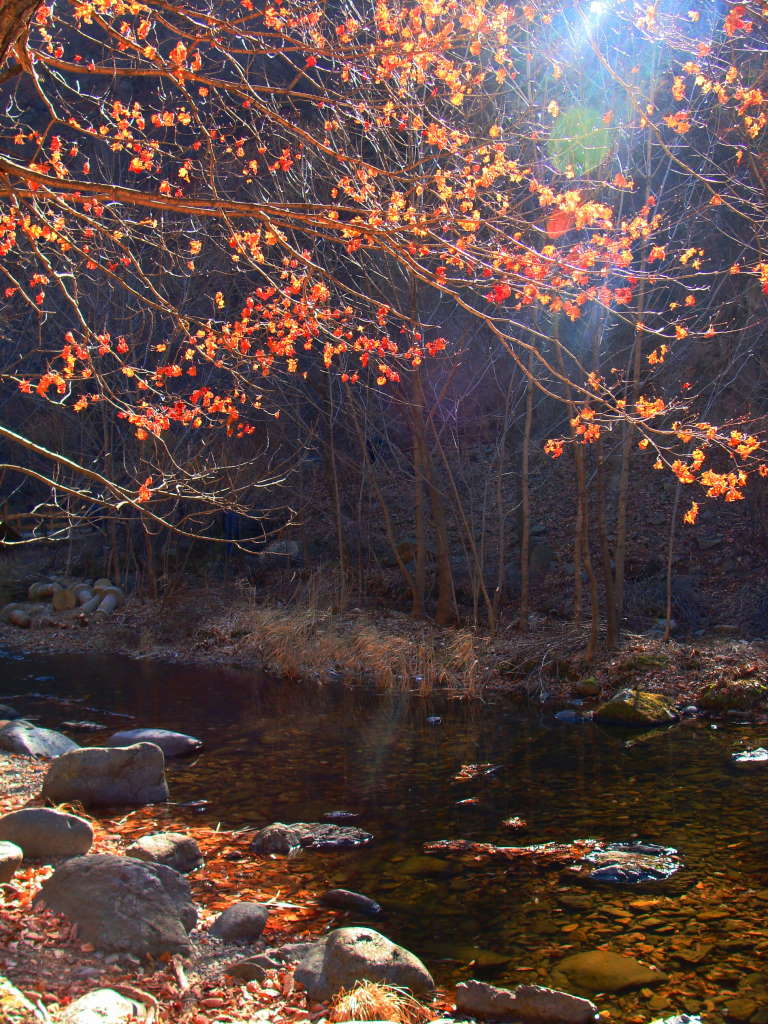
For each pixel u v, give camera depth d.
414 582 17.25
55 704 12.16
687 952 5.06
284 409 18.30
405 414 16.69
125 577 20.56
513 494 19.94
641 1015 4.42
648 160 12.48
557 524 18.58
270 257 14.08
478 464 20.81
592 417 4.67
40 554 23.17
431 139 5.14
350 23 5.25
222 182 11.89
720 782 8.36
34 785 8.16
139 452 17.25
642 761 9.20
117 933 4.79
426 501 20.34
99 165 15.30
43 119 16.91
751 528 16.59
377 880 6.14
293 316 5.23
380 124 5.88
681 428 4.41
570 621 15.30
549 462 20.45
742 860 6.39
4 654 16.25
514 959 5.01
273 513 20.41
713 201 8.62
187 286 14.61
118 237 4.98
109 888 4.99
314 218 4.13
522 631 14.88
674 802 7.78
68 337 5.55
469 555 18.27
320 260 14.38
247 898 5.84
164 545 20.06
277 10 5.45
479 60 9.42
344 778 8.73
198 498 6.11
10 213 5.62
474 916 5.57
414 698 12.68
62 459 5.04
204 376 17.03
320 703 12.37
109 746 9.72
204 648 16.20
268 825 7.34
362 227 4.15
